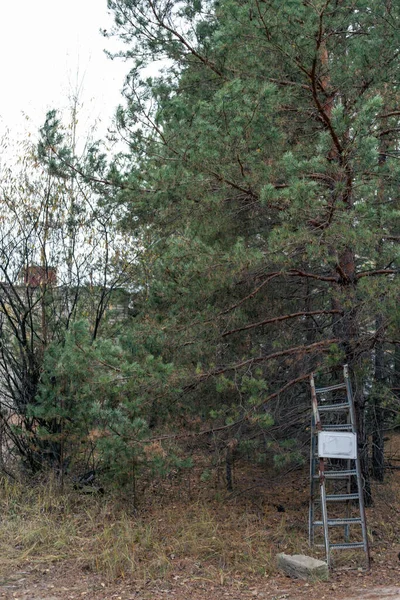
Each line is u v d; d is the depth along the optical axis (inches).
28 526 333.4
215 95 309.7
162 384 329.1
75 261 414.3
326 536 291.3
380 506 383.2
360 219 297.3
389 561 299.7
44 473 398.6
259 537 327.9
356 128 282.7
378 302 314.8
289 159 286.7
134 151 373.1
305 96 350.6
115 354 330.0
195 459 379.6
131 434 320.8
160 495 394.9
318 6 295.1
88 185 394.6
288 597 255.4
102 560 293.4
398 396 383.9
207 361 354.6
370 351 362.0
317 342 368.2
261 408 349.1
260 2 303.7
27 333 416.8
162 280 356.2
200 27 394.9
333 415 369.4
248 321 378.0
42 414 370.3
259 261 310.5
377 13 333.7
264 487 403.5
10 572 285.6
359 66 334.0
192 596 259.8
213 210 337.4
